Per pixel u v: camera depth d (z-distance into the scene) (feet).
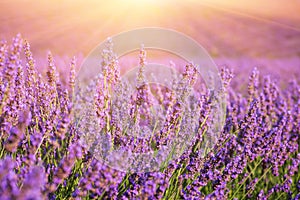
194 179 1.98
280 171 2.38
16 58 1.71
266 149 2.16
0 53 1.71
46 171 1.75
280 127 2.27
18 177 1.56
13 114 1.77
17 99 1.82
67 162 1.54
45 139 1.83
